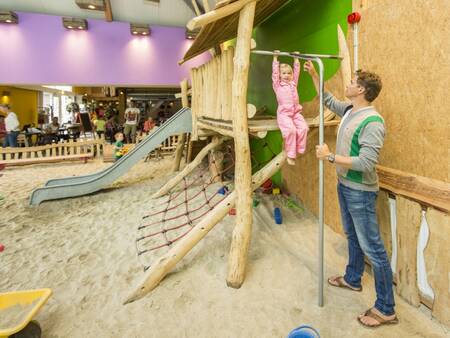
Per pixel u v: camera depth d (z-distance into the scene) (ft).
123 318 6.82
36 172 22.66
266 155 15.79
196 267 8.57
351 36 8.56
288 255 8.93
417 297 6.54
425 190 6.24
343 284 7.33
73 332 6.47
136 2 23.82
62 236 11.40
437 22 5.97
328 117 9.45
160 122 39.50
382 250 5.96
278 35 13.75
